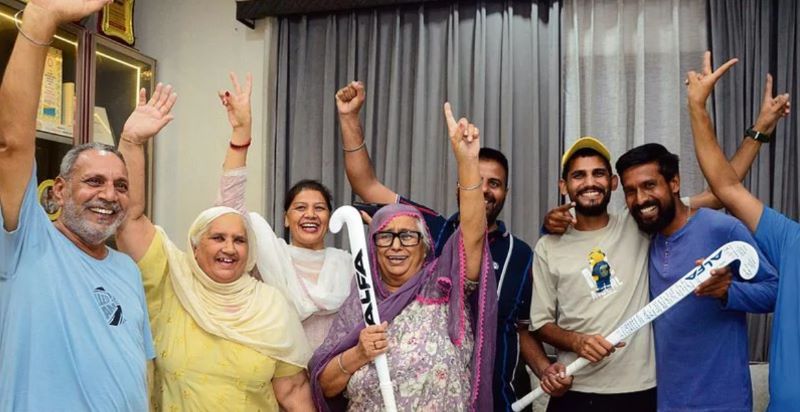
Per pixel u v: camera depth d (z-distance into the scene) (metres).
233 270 1.58
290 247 1.98
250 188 3.00
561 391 1.69
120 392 1.29
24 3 2.20
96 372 1.27
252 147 3.00
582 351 1.63
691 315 1.59
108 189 1.36
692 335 1.58
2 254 1.25
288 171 2.88
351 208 1.56
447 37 2.70
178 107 3.09
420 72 2.67
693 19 2.53
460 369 1.48
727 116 2.42
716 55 2.43
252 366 1.51
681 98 2.49
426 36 2.71
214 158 3.04
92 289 1.32
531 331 1.84
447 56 2.68
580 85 2.58
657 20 2.55
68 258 1.32
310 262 1.97
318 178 2.82
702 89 1.61
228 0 3.05
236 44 3.03
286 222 2.06
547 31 2.62
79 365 1.25
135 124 1.61
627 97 2.56
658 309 1.54
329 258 1.97
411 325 1.50
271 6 2.86
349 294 1.73
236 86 1.82
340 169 2.81
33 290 1.25
